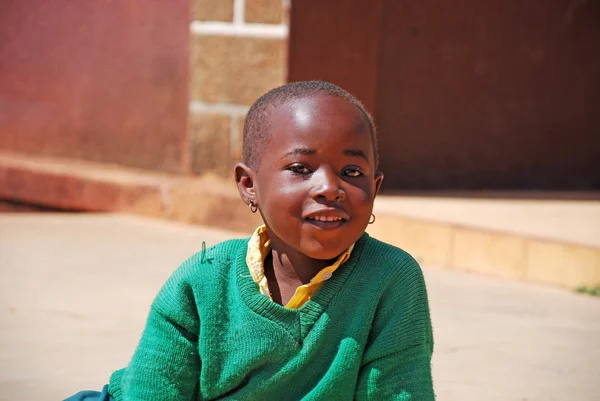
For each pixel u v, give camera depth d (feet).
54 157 29.37
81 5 28.43
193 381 8.99
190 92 26.02
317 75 24.40
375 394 8.57
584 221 22.21
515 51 27.20
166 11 26.45
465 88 26.76
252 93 24.72
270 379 8.55
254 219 24.07
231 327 8.79
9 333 15.61
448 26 26.32
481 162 27.20
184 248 22.65
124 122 27.73
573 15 27.71
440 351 15.02
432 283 19.51
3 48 30.19
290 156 8.39
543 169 27.91
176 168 26.68
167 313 9.01
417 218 21.70
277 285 9.00
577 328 16.56
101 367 14.08
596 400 13.12
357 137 8.43
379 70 25.59
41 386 13.21
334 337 8.63
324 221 8.32
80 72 28.60
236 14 24.79
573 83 27.96
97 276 19.70
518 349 15.24
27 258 21.24
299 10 23.88
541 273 19.70
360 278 8.80
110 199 26.71
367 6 25.04
